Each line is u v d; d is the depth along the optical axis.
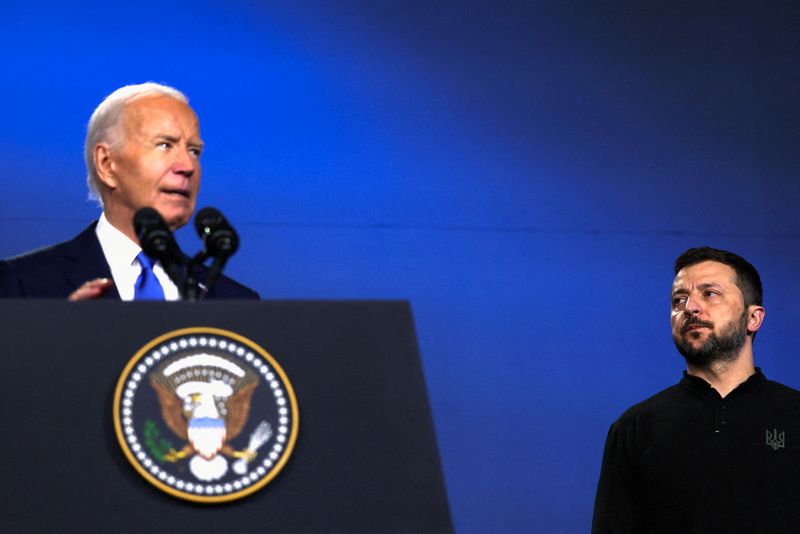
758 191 15.92
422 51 15.30
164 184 8.04
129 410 4.07
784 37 16.30
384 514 4.10
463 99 15.34
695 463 9.62
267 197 14.61
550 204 15.43
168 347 4.20
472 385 14.95
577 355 15.23
